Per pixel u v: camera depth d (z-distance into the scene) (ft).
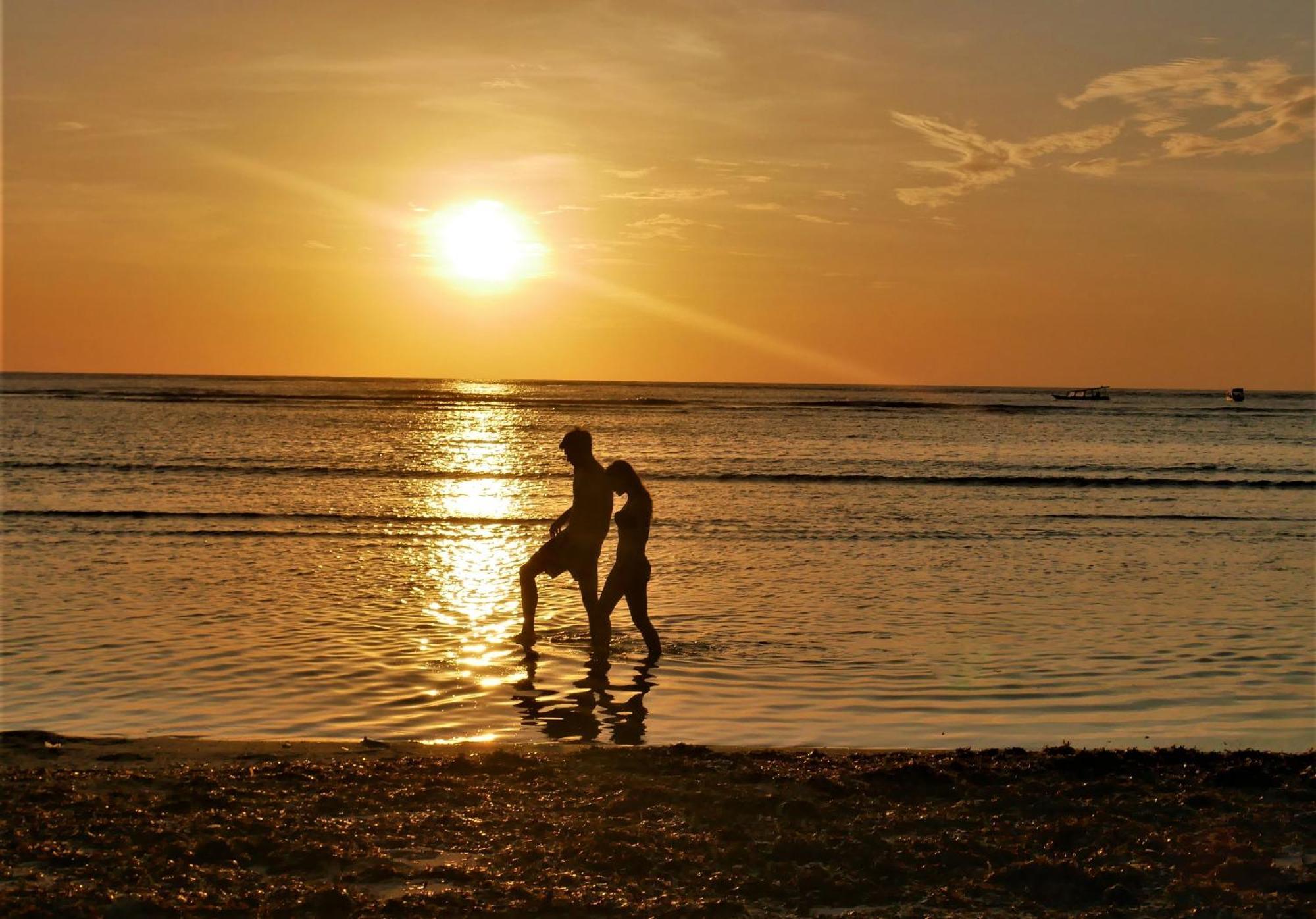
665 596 46.70
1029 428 226.58
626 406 355.36
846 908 16.28
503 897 16.25
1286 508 84.94
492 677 32.96
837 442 169.78
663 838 18.71
